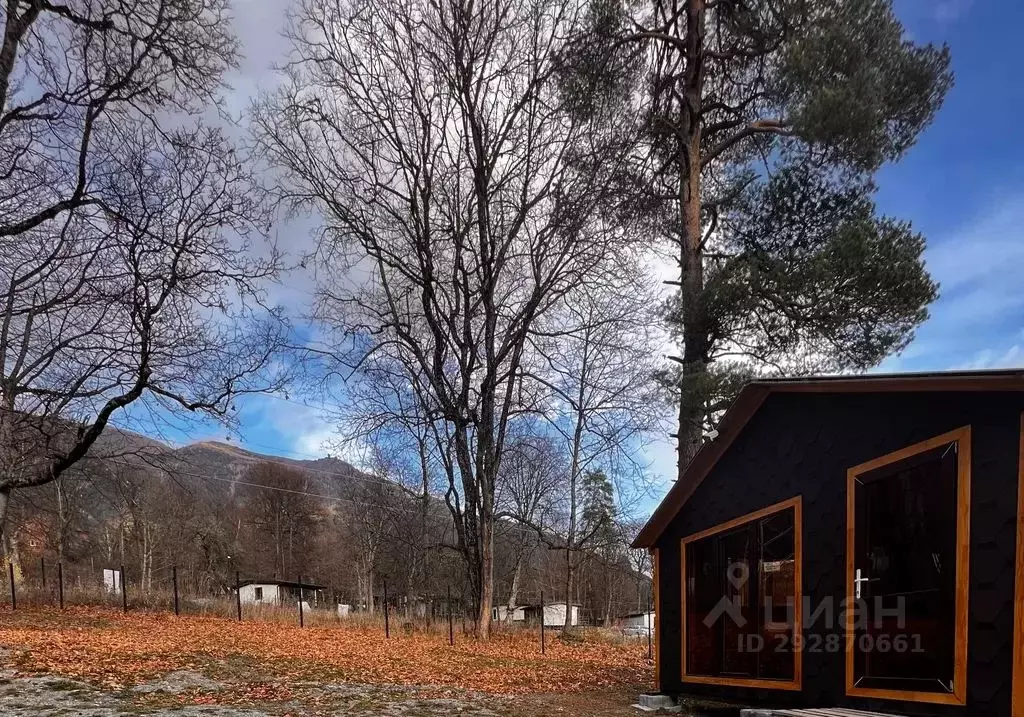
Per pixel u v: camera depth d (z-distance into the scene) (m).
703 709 8.09
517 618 37.50
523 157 19.33
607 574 38.47
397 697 8.35
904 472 5.46
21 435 11.85
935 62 11.33
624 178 15.98
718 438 7.73
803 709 5.81
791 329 11.68
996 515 4.59
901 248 10.58
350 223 19.44
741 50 13.73
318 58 18.25
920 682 5.10
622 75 15.12
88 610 18.50
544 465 26.59
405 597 32.31
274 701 7.62
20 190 10.36
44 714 6.26
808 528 6.49
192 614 19.89
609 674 11.62
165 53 10.96
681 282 13.44
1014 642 4.37
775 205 12.73
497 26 18.22
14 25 10.12
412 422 20.33
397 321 20.30
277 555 50.31
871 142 10.98
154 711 6.62
